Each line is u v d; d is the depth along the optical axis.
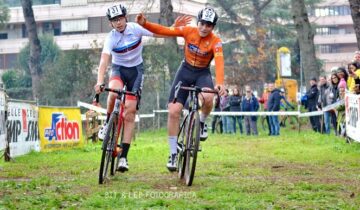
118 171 11.10
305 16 33.88
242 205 7.88
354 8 24.69
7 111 15.06
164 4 37.47
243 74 52.53
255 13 60.75
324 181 10.27
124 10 10.67
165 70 36.22
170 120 10.47
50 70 37.69
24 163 14.35
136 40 10.78
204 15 10.00
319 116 25.67
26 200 8.38
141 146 19.52
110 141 10.31
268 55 55.50
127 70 10.90
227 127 29.02
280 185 9.78
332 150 16.86
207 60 10.27
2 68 84.44
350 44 107.88
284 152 16.56
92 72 36.75
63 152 17.81
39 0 88.69
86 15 78.56
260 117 34.94
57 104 36.62
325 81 23.47
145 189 9.50
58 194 9.00
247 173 11.54
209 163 13.48
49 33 74.06
